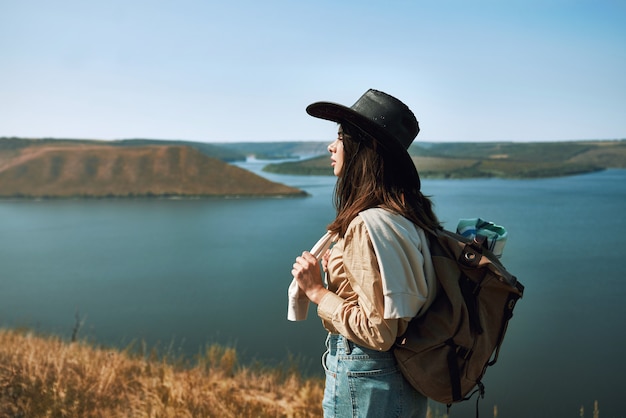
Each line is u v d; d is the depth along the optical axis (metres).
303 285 1.87
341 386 1.83
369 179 1.79
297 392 5.92
